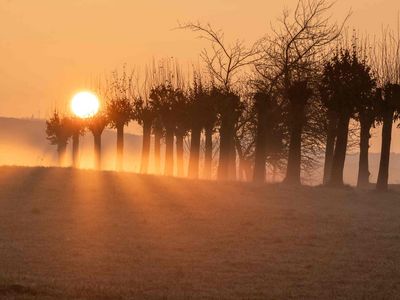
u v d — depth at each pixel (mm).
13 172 79500
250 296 29531
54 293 28016
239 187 73375
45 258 36625
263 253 39188
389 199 68000
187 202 61625
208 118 97000
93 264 35438
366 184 89562
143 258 37250
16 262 35438
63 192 65438
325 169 97938
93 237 43531
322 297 29734
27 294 27656
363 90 75250
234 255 38531
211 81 96688
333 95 75688
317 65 88000
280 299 29250
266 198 66250
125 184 72688
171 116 105438
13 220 49875
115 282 31500
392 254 39344
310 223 51031
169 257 37688
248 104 100062
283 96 87375
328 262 36938
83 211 54938
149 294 29141
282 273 34281
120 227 47688
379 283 32438
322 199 66625
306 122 94438
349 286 31812
